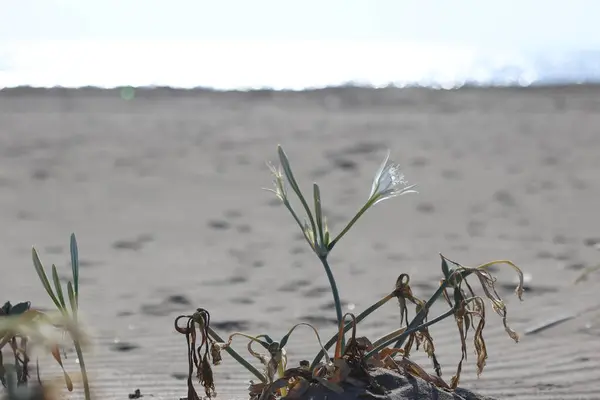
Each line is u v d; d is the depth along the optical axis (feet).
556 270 19.08
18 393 5.36
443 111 58.44
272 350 7.84
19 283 17.94
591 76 101.65
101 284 17.92
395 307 15.92
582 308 15.64
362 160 37.14
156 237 23.21
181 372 12.13
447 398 7.95
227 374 11.98
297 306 16.17
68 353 12.64
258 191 30.40
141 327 14.60
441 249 21.54
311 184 31.40
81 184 32.01
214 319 15.21
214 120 52.80
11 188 31.12
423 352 13.08
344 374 7.76
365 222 24.97
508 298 16.53
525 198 28.76
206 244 22.31
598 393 11.39
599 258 20.38
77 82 87.86
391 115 55.93
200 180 32.81
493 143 42.55
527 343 13.58
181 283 18.08
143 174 34.22
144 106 61.11
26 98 65.57
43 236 23.30
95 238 23.07
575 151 39.60
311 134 46.24
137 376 11.90
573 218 25.45
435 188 30.60
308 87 83.82
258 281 18.31
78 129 47.80
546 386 11.66
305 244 22.26
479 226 24.43
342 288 17.66
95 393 11.14
